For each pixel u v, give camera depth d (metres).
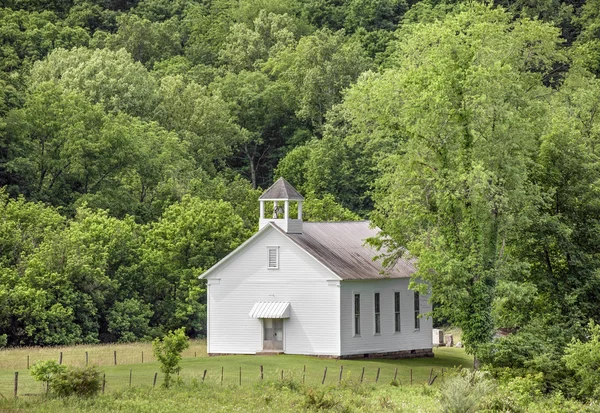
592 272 138.00
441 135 135.00
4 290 167.75
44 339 169.88
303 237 151.75
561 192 142.50
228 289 152.12
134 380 114.44
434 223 137.88
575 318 134.75
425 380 128.75
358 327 148.00
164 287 194.62
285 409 98.50
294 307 148.00
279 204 154.25
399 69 158.62
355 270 148.62
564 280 140.88
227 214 197.88
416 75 138.00
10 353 145.75
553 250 142.25
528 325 133.38
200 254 192.75
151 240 194.50
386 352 152.12
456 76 134.00
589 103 156.38
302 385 112.69
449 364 149.25
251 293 150.62
